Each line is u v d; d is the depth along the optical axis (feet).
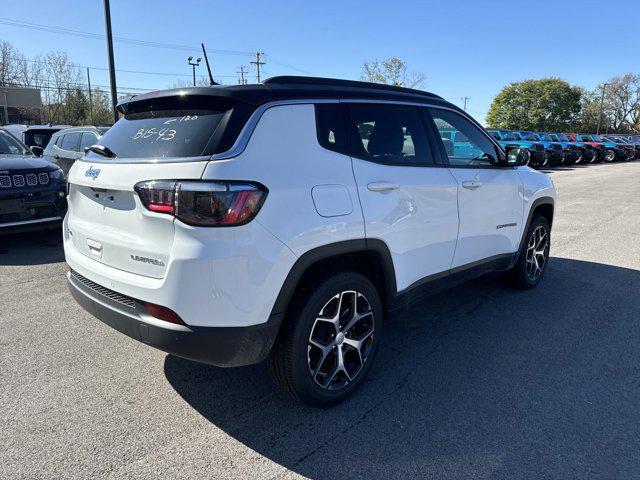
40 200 20.40
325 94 9.55
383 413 9.32
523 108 217.56
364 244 9.39
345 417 9.21
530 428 8.82
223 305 7.61
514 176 14.44
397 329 13.34
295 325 8.54
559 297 15.80
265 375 10.79
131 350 11.86
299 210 8.27
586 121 245.24
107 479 7.50
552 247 22.44
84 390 10.04
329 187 8.83
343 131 9.56
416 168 10.96
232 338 7.77
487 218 13.24
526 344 12.35
